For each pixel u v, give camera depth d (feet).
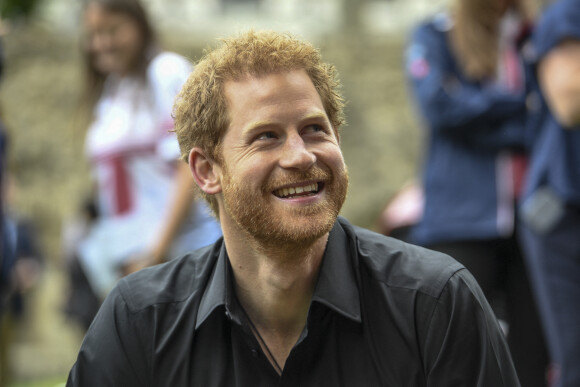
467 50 26.94
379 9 91.91
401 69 80.33
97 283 27.22
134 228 26.55
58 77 79.30
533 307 25.80
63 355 62.49
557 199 23.25
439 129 27.20
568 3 22.82
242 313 14.76
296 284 14.46
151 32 26.94
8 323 41.22
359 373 14.26
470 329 14.12
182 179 25.50
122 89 26.81
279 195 13.85
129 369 15.02
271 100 13.74
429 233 27.07
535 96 25.09
